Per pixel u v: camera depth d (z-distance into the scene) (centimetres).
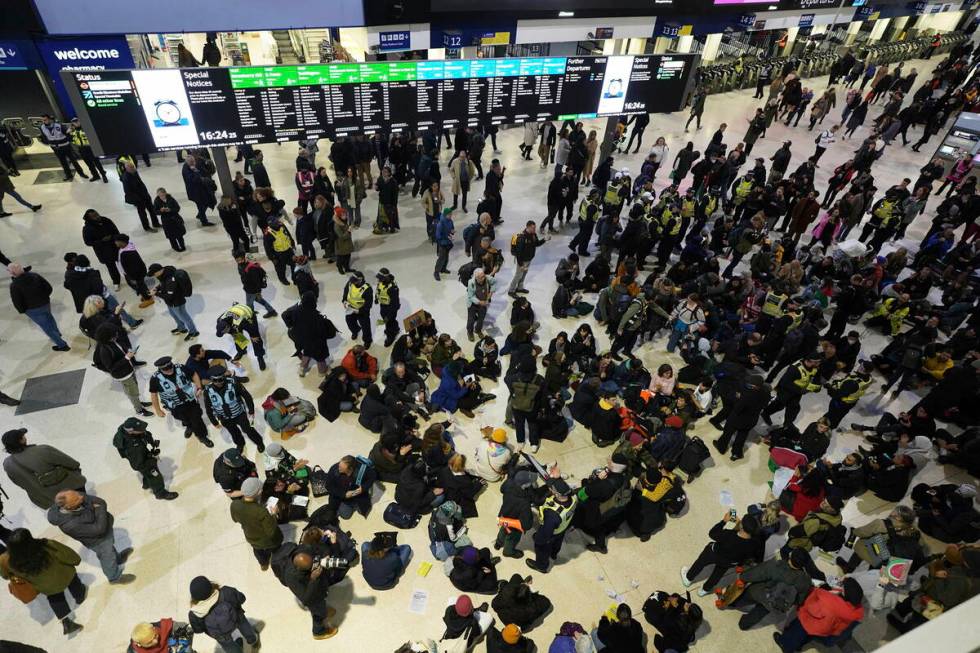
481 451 720
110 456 738
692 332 937
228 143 938
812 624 541
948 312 1062
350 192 1254
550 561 662
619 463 632
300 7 1325
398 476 721
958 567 584
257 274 911
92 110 825
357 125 1009
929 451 846
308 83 941
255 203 1095
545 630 598
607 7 1733
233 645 521
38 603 594
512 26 1612
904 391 959
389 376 806
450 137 1772
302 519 680
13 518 662
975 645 122
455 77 1028
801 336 877
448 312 1041
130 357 764
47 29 1181
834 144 1912
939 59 3059
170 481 711
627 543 690
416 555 655
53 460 602
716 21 1988
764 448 829
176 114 882
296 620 589
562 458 785
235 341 835
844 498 730
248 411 727
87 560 630
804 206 1253
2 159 1342
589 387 810
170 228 1104
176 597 600
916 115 1875
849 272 1108
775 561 571
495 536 680
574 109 1150
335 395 793
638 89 1176
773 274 1084
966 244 1202
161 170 1464
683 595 639
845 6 2364
